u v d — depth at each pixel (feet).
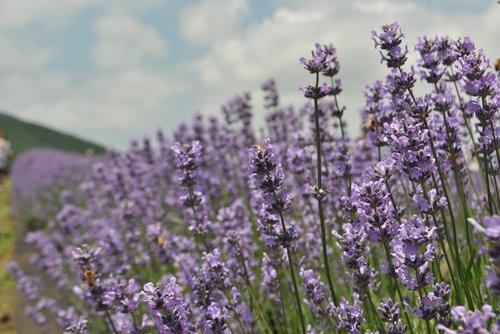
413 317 2.34
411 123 2.06
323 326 2.54
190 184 2.60
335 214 2.87
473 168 2.88
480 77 2.09
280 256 2.54
